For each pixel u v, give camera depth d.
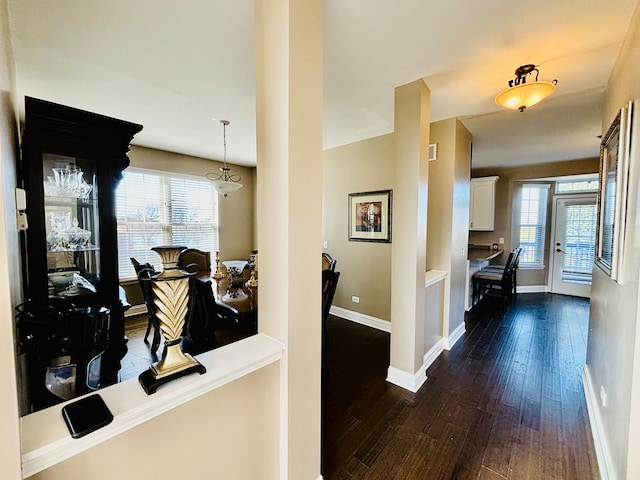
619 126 1.57
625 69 1.71
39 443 0.71
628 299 1.36
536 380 2.53
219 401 1.08
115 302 2.16
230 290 3.09
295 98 1.19
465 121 3.27
